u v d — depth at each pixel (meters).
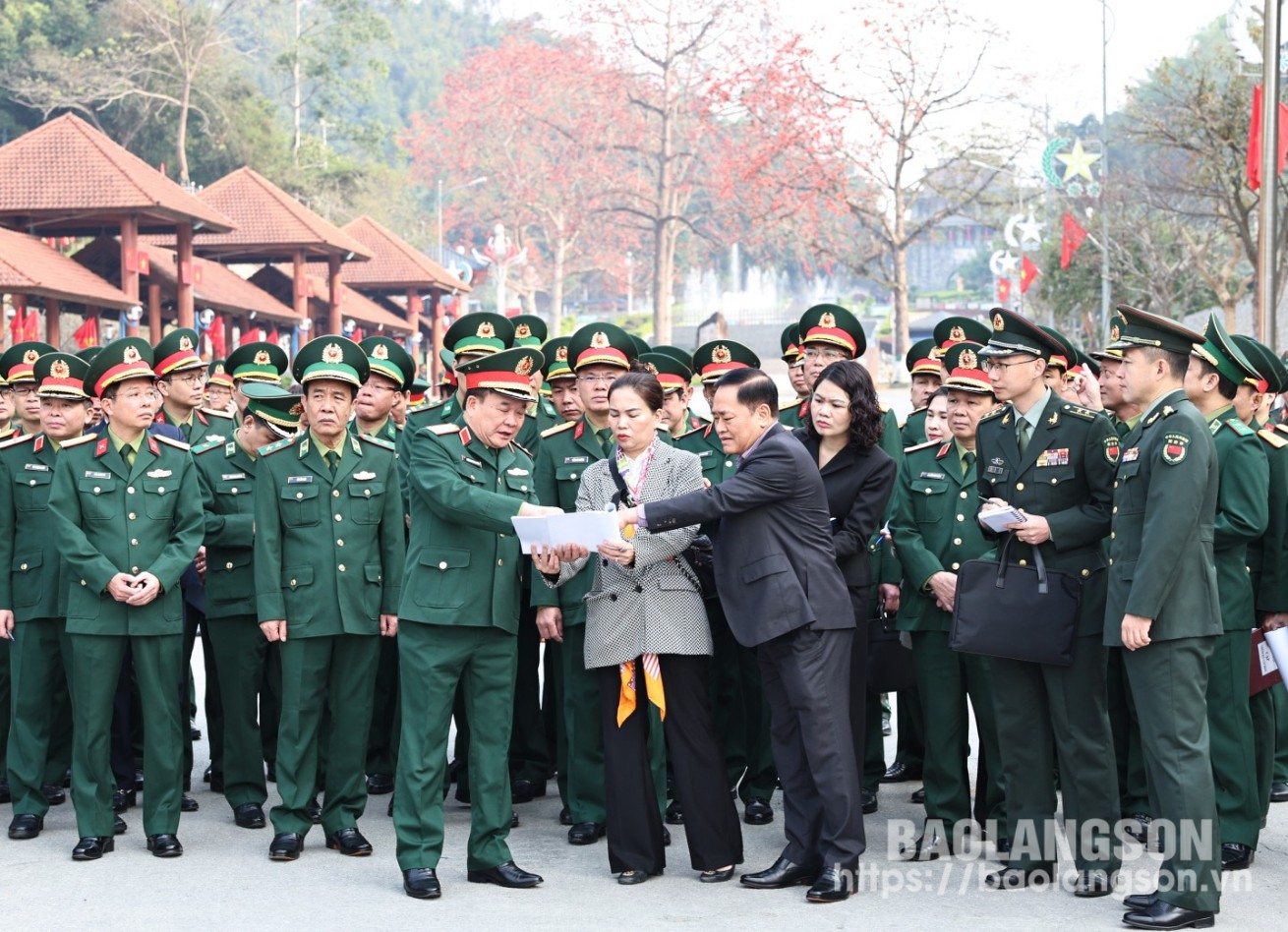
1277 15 14.16
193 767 7.90
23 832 6.30
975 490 6.25
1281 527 6.05
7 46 52.34
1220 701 5.80
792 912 5.22
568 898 5.44
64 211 26.78
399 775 5.57
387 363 7.17
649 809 5.68
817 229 56.94
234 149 55.97
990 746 6.14
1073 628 5.36
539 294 98.50
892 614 6.59
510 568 5.68
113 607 6.01
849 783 5.44
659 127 76.69
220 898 5.45
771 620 5.41
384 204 67.12
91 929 5.09
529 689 7.21
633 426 5.68
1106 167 35.12
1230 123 25.92
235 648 6.59
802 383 7.48
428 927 5.08
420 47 121.12
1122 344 5.27
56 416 6.59
